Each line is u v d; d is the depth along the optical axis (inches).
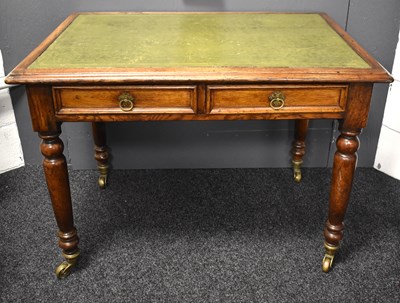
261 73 55.0
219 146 89.6
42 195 84.2
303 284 66.3
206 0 78.5
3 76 83.3
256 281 66.8
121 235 75.0
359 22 80.5
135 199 83.2
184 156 90.4
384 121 87.5
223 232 75.7
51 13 79.3
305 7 79.2
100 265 69.3
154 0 78.3
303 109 57.7
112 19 74.1
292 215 79.5
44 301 63.8
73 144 88.5
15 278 67.2
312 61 57.9
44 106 56.4
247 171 90.8
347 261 70.1
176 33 67.6
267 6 79.1
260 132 88.4
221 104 57.4
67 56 58.8
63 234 64.9
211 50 61.1
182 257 70.9
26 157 91.5
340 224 65.2
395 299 64.0
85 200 82.9
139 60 57.7
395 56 82.7
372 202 82.7
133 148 89.3
